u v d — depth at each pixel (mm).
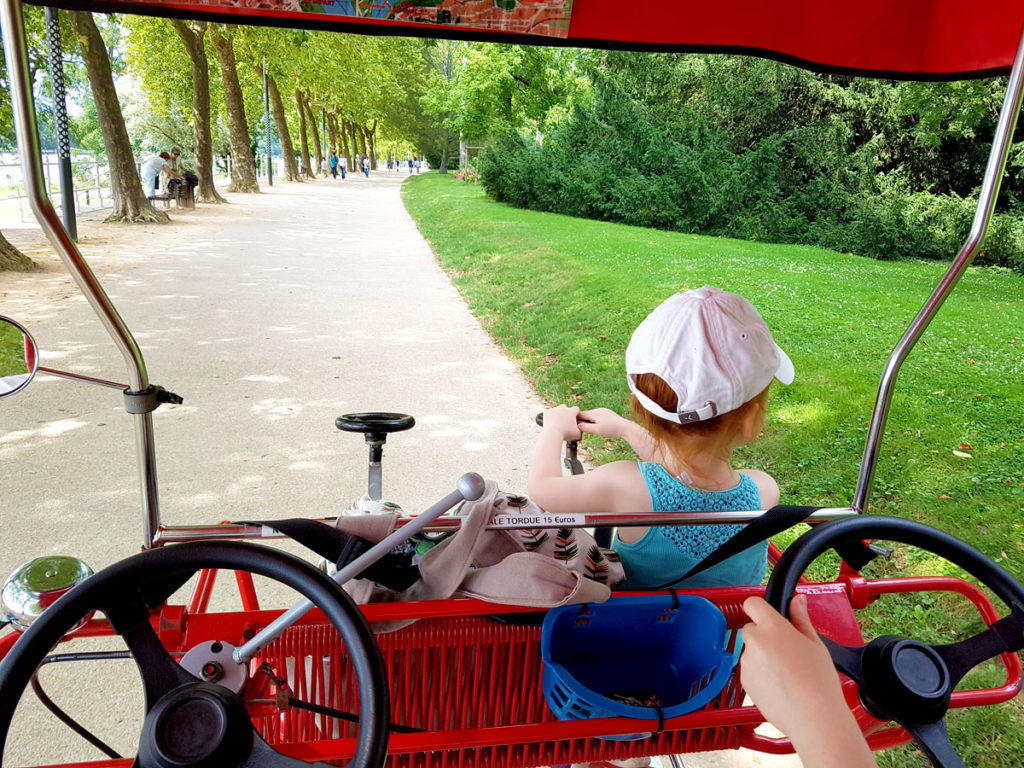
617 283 10531
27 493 4480
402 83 56938
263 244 15797
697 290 1687
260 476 4836
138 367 1476
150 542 1573
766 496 1966
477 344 8312
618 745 1713
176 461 4996
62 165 13836
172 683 1233
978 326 9258
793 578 1350
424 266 13891
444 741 1572
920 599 3594
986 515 4340
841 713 892
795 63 2420
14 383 1534
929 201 18812
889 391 1753
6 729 1135
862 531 1412
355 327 8852
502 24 1952
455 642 1631
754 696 952
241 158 30453
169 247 14625
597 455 5270
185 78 28203
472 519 1616
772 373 1643
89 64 17125
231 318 8961
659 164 21656
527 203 22891
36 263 11945
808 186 20266
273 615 1562
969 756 2715
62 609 1195
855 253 18578
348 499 4578
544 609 1551
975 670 3105
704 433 1658
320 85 39969
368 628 1228
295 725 1676
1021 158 18359
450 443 5504
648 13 2229
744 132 21875
